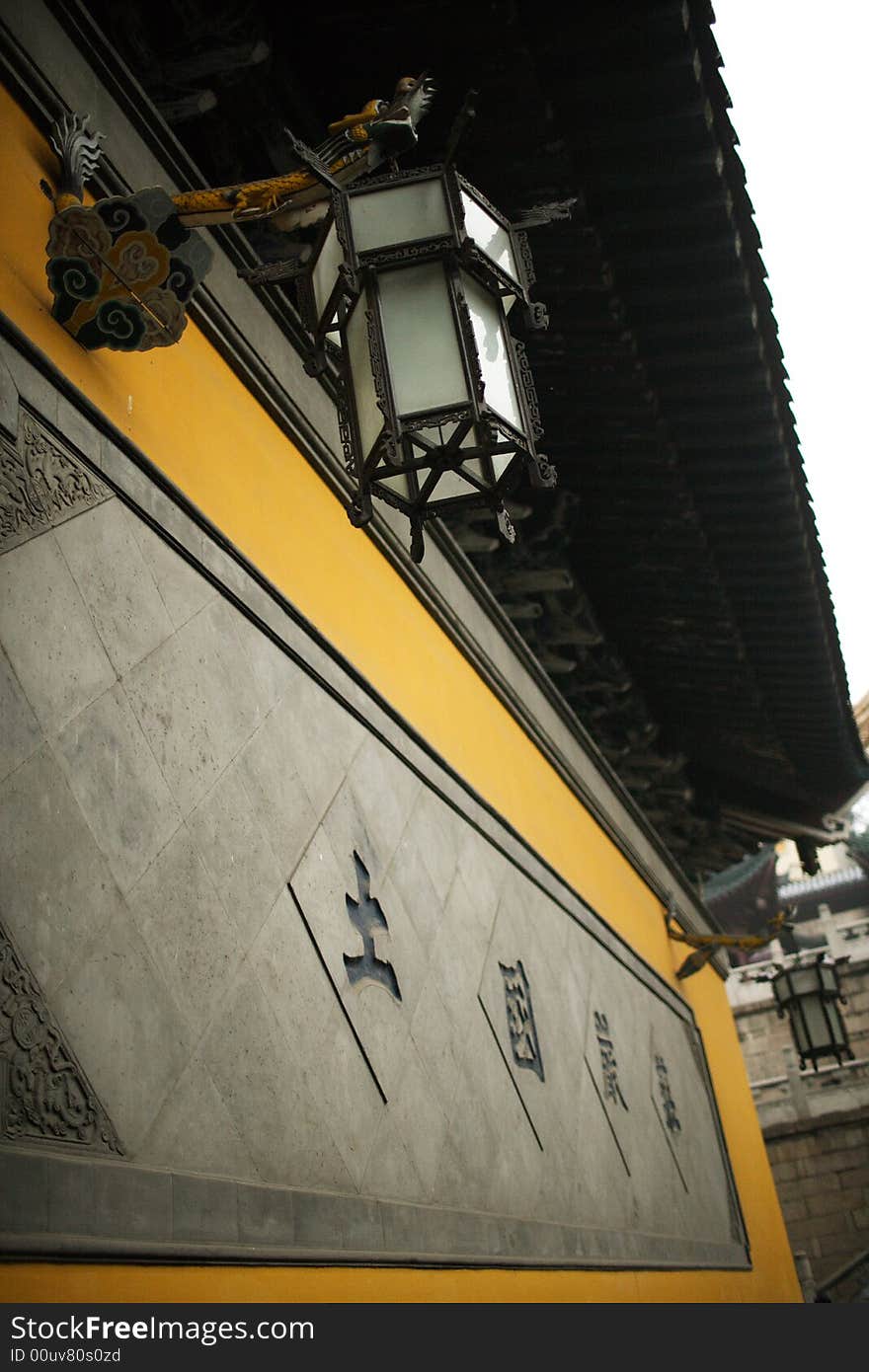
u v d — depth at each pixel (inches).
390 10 190.5
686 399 282.2
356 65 201.9
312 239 210.5
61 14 148.6
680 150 217.6
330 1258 128.7
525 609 339.0
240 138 206.8
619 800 412.8
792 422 295.9
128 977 112.0
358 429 135.3
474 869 226.4
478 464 140.5
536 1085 224.4
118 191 151.7
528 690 319.0
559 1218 214.1
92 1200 98.0
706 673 409.4
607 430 289.4
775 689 414.9
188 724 134.8
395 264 133.3
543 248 236.1
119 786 119.2
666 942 435.2
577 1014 271.7
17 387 120.5
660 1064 352.8
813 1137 786.2
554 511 317.1
